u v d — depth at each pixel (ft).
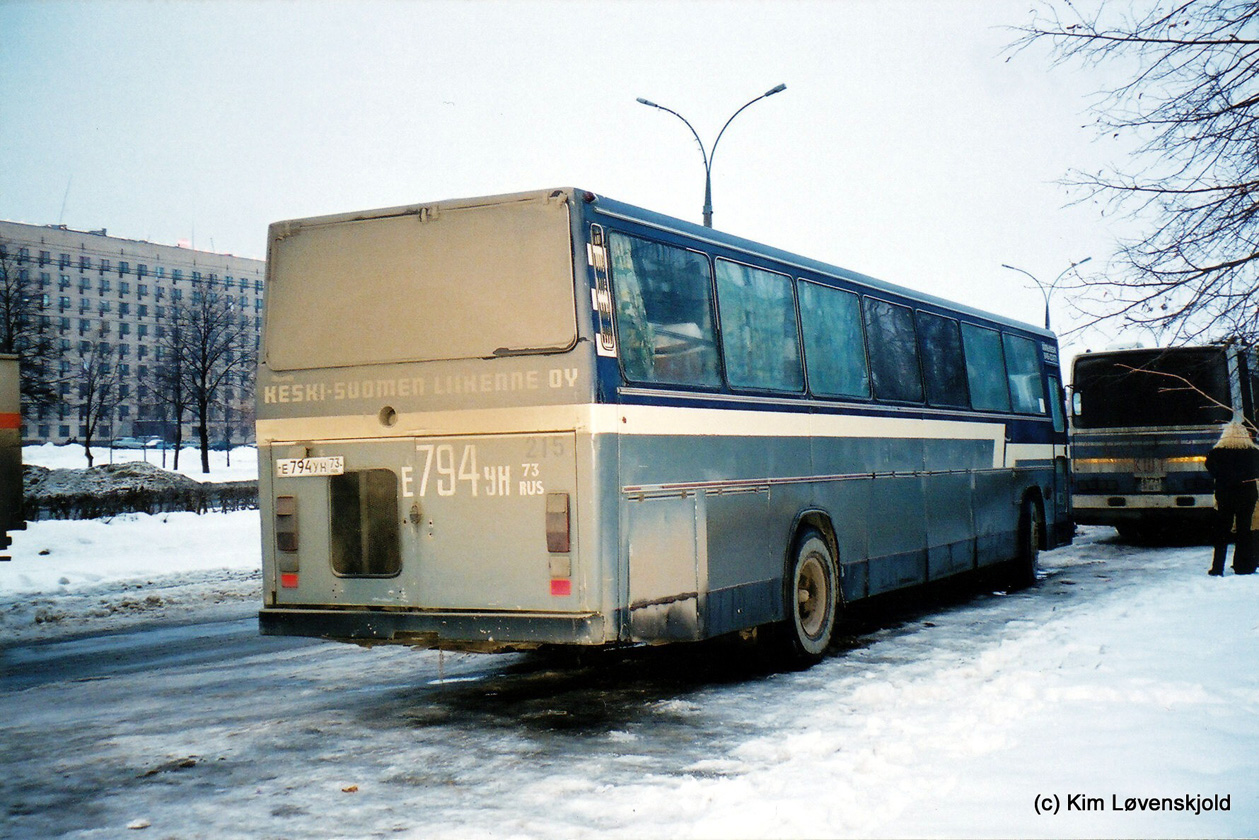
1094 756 18.19
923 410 38.50
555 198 23.04
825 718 23.16
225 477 166.30
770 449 28.91
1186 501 62.59
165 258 420.36
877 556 34.53
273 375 25.48
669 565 24.39
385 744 21.98
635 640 23.12
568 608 22.40
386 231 24.62
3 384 45.85
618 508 22.80
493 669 30.60
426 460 23.79
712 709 24.73
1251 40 22.36
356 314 24.73
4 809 18.08
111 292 405.18
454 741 22.17
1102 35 23.11
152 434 377.09
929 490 38.52
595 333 22.65
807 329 31.71
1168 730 19.58
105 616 44.50
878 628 36.47
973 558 41.91
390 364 24.23
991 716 21.66
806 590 30.32
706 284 27.07
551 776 19.33
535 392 22.80
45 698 27.63
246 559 64.75
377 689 27.81
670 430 24.71
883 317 36.52
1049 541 49.78
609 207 23.80
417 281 24.16
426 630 23.54
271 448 25.41
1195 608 34.86
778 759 20.01
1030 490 48.26
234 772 20.10
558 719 24.07
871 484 34.40
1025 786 16.74
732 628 26.66
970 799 16.24
